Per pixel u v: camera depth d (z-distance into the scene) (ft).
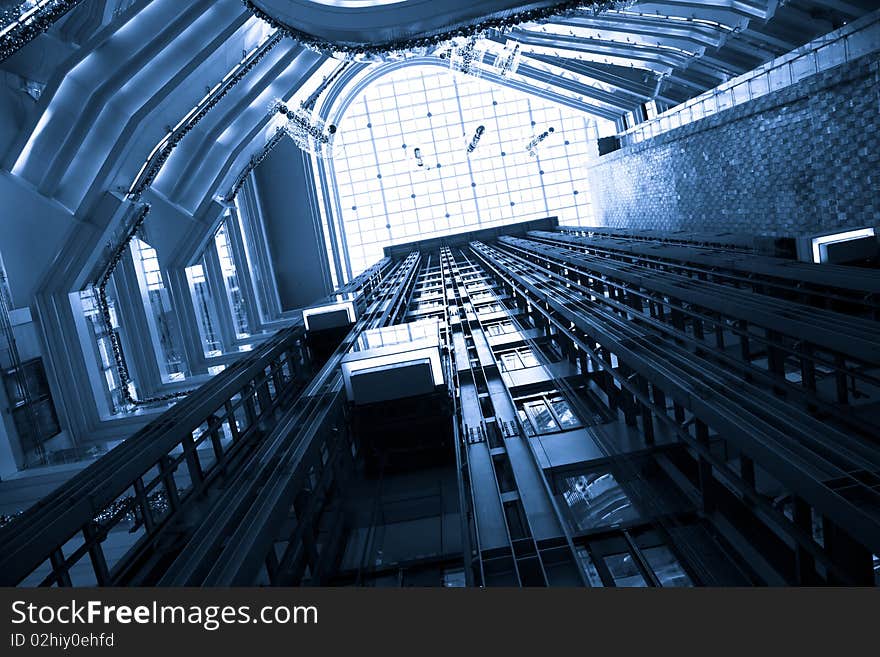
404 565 26.89
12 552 18.16
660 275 44.91
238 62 60.08
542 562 18.63
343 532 30.35
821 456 16.83
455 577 25.93
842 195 55.36
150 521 27.20
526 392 42.16
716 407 20.90
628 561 23.71
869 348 23.26
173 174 72.79
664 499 26.58
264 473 24.64
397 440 36.29
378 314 65.00
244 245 104.47
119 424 49.39
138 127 52.11
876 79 47.42
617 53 88.12
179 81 50.98
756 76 68.13
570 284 54.24
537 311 56.44
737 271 43.62
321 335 61.16
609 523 26.63
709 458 23.13
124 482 24.79
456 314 63.46
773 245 49.01
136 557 26.04
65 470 40.09
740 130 73.15
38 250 46.93
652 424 31.76
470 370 40.47
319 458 29.68
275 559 23.38
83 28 43.52
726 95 76.64
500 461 26.45
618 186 131.03
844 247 46.26
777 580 20.43
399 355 36.29
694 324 42.70
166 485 29.96
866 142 50.44
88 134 48.32
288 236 135.33
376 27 36.50
